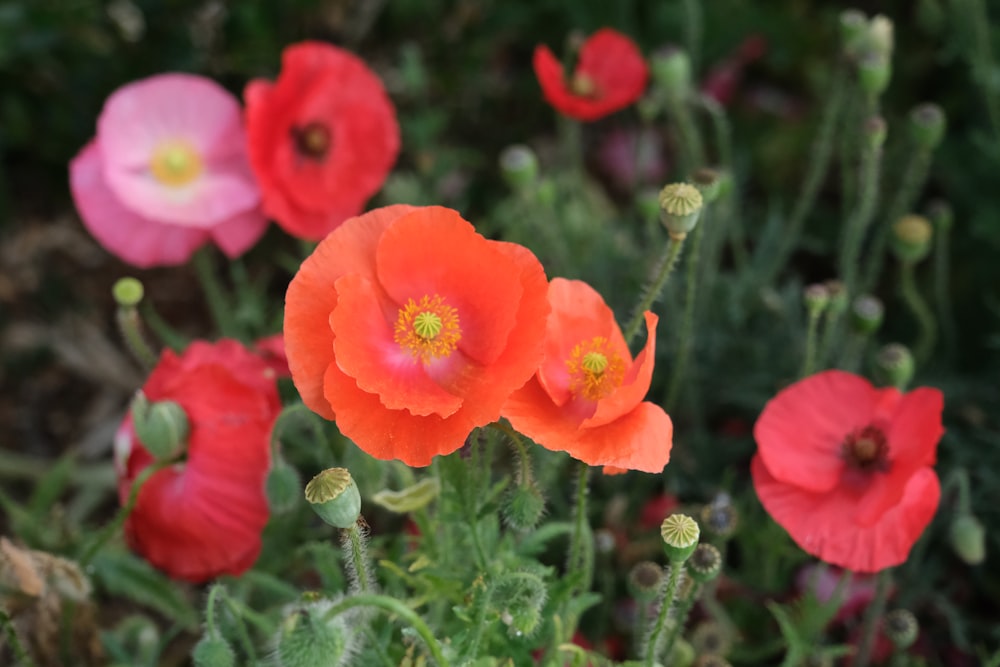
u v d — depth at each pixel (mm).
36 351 880
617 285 816
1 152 958
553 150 1007
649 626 628
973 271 850
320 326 527
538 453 631
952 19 873
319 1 898
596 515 729
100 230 742
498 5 951
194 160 754
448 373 534
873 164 722
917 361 775
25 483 840
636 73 799
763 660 703
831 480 612
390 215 538
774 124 973
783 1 979
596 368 542
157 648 671
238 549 628
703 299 774
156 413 602
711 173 624
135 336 657
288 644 510
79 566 636
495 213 873
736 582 698
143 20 887
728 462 760
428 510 665
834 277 914
